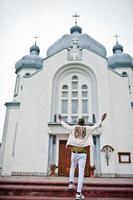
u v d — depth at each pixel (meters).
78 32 28.59
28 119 18.38
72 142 6.41
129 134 17.48
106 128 17.41
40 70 20.47
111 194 6.69
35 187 6.82
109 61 27.02
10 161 18.83
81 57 20.45
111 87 19.42
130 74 25.55
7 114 20.92
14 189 6.70
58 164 16.86
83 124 6.85
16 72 27.61
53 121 18.17
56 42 26.56
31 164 16.70
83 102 19.31
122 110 18.39
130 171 16.31
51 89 19.12
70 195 6.55
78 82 20.05
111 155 16.52
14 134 19.98
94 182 7.88
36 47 30.41
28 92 19.48
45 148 16.91
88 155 16.88
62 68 20.17
